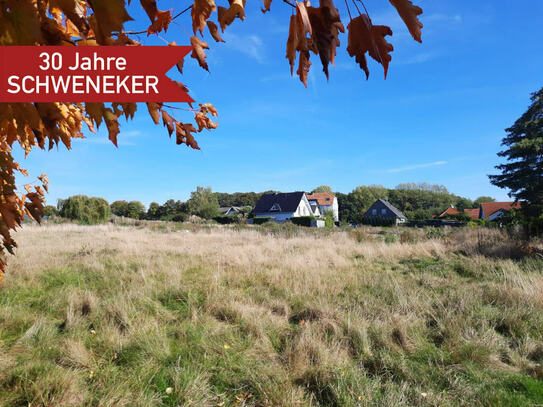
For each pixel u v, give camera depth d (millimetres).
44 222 23375
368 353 3053
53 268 6504
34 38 640
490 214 41125
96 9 583
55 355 2992
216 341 3326
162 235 15617
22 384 2465
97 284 5578
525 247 7906
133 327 3543
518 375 2668
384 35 630
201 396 2424
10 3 617
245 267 6891
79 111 1439
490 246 8867
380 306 4367
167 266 7008
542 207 12992
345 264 7418
